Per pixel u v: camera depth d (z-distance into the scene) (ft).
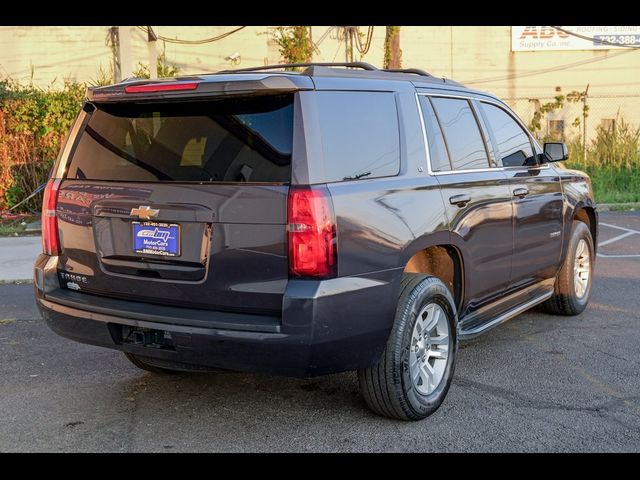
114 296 13.44
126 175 13.34
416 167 14.23
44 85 70.54
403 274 14.02
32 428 13.76
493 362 17.70
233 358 12.00
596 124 80.89
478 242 15.84
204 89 12.25
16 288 27.43
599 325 21.20
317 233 11.57
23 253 34.06
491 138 17.56
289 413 14.46
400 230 13.14
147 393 15.67
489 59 79.00
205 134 12.67
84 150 14.12
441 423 13.91
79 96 48.65
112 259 13.29
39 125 47.60
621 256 32.99
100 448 12.85
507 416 14.26
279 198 11.64
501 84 79.56
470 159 16.38
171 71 69.87
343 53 75.00
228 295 12.12
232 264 12.01
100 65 70.49
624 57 80.33
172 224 12.52
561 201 20.21
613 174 59.52
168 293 12.70
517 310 18.24
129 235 13.03
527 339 19.74
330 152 12.21
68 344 19.66
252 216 11.82
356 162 12.73
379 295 12.60
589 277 22.68
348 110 12.86
